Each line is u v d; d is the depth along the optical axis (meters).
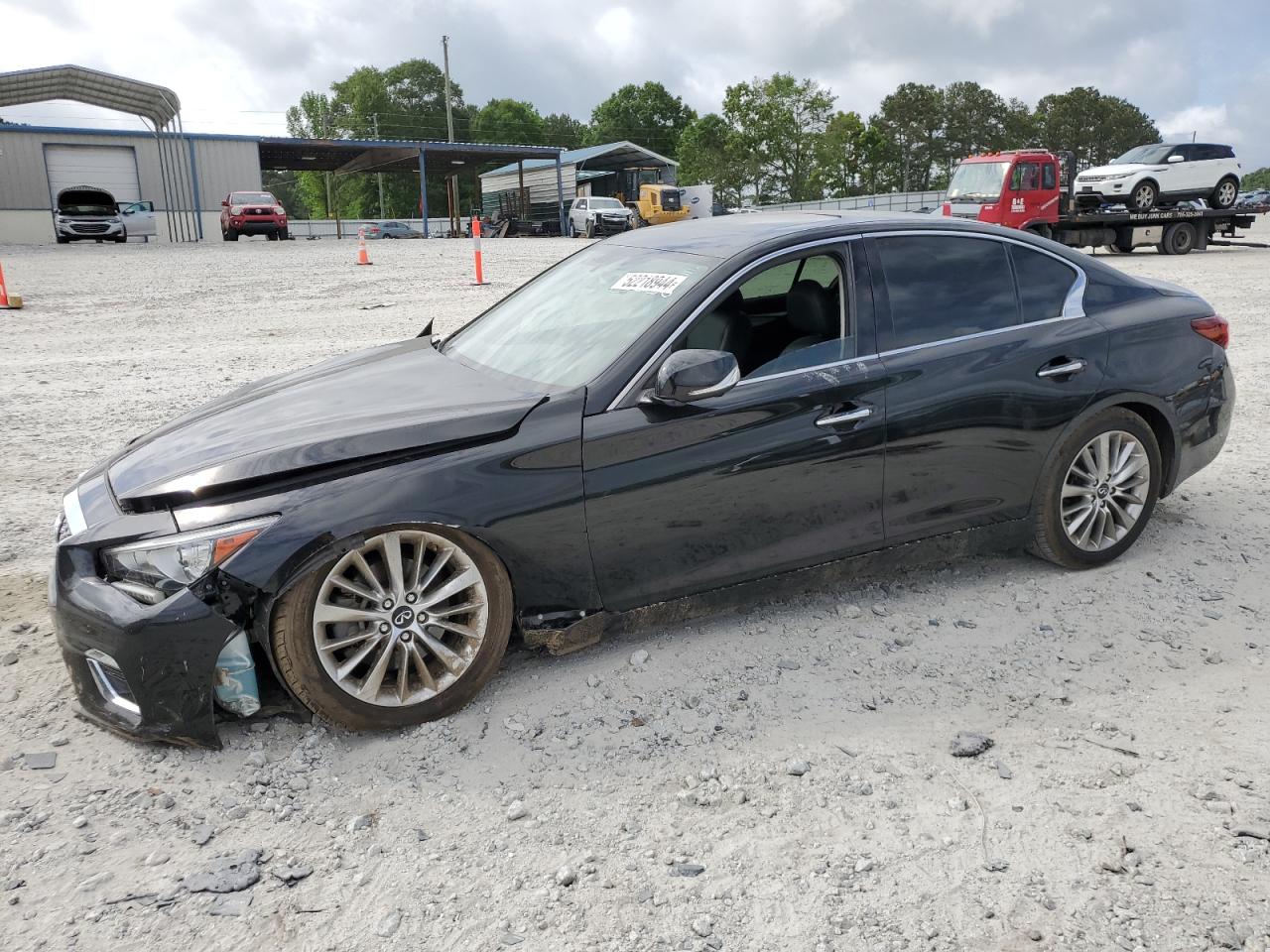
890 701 3.28
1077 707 3.23
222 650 2.84
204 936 2.27
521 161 50.16
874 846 2.58
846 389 3.55
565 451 3.14
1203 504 5.16
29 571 4.46
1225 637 3.70
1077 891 2.41
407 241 37.44
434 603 3.08
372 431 3.05
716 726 3.12
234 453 3.06
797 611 3.93
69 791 2.80
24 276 19.95
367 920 2.32
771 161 91.94
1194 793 2.76
